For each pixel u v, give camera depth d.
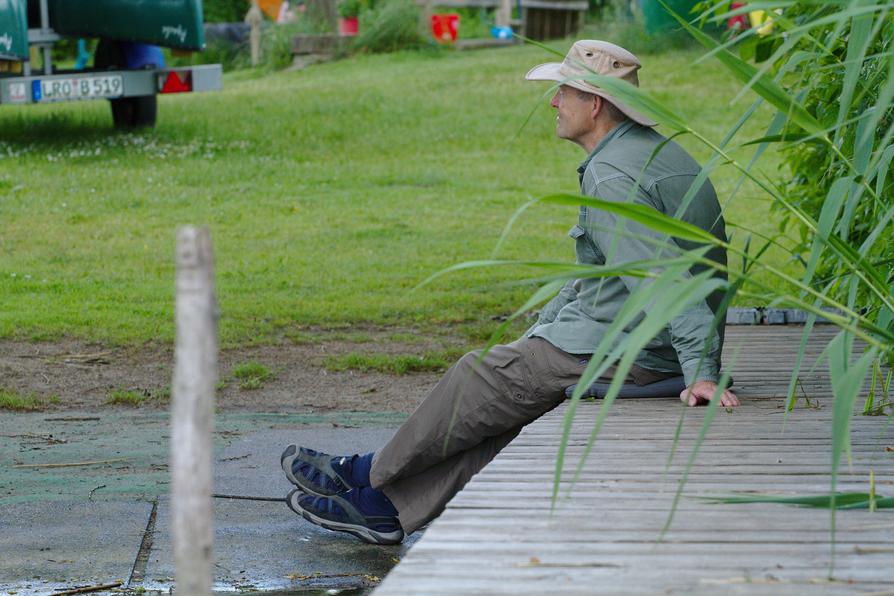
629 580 3.98
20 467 9.53
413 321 15.48
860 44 4.87
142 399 12.05
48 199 22.98
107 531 7.91
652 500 5.03
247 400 12.12
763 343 9.62
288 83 39.12
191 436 2.74
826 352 4.32
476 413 7.11
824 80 8.16
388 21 44.78
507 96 34.62
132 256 18.97
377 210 23.17
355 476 7.78
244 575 7.18
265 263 18.67
